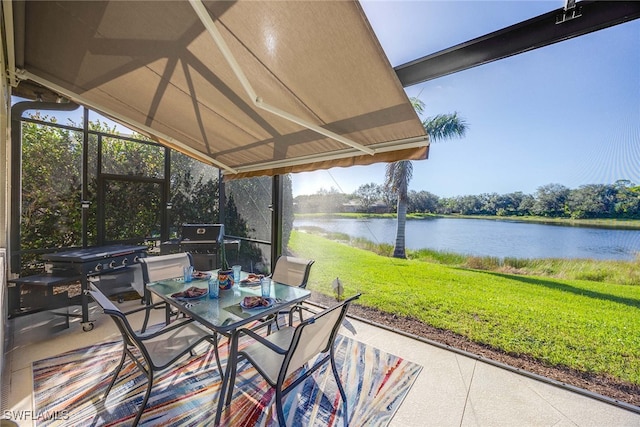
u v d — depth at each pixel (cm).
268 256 595
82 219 459
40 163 416
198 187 634
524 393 253
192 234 528
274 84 211
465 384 265
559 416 226
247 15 156
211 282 256
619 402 238
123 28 186
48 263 371
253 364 206
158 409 219
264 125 290
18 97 393
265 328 382
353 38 156
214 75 220
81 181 459
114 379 224
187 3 156
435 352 324
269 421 209
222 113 286
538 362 291
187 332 252
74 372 265
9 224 381
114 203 502
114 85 273
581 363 266
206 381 257
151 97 285
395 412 226
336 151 315
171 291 271
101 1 164
